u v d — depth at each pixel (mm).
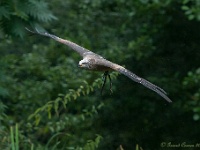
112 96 15773
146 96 16219
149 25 16469
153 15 16156
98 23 16672
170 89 15984
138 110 16344
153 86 6195
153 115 16422
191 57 16375
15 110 14617
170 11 16016
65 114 14117
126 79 15812
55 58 16172
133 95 16094
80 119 14078
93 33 16500
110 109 15828
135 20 16625
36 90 14875
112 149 16078
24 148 10938
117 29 16703
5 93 11695
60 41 7566
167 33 16438
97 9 16797
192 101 15195
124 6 16547
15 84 14945
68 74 14930
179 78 16250
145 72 16219
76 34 16516
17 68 15375
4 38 15641
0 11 11289
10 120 12766
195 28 16266
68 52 16156
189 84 14727
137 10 15859
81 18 16609
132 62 16141
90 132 15016
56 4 16766
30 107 14711
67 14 16703
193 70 15945
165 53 16484
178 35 16438
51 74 15086
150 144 16484
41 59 15586
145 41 15945
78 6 16938
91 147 10570
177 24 16266
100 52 15938
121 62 15766
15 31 11461
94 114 15102
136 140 16391
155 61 16234
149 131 16422
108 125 15859
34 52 16125
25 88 14977
